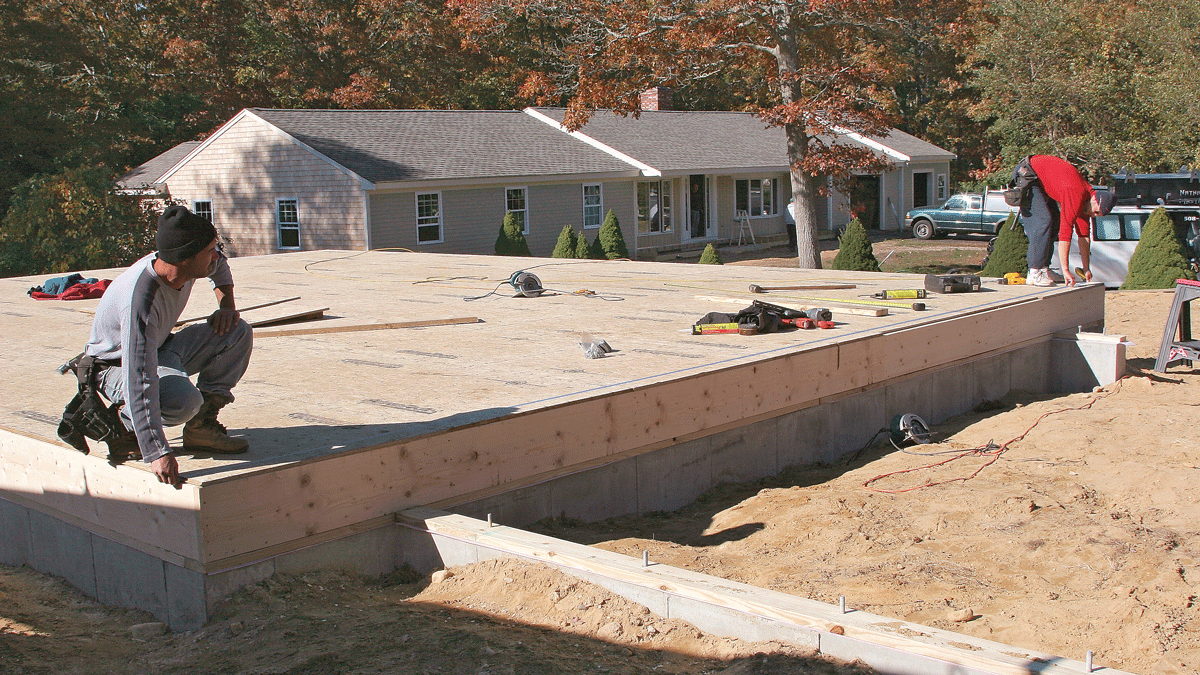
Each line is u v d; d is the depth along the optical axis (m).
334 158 21.05
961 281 9.12
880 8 19.12
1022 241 16.09
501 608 3.77
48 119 26.53
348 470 4.14
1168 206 19.36
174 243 3.28
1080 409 7.23
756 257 26.48
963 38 24.89
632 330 7.31
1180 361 8.75
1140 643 3.46
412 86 35.56
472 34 22.30
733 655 3.21
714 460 5.87
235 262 14.27
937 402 7.64
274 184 22.27
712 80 36.91
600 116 29.58
